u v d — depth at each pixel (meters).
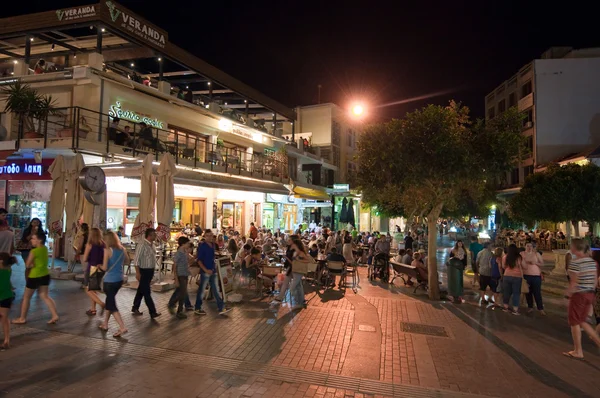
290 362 5.84
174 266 8.42
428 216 11.05
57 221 11.39
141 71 20.69
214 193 21.86
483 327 8.12
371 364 5.82
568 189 14.99
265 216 27.48
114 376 5.15
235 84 22.64
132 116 16.08
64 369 5.33
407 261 13.30
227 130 21.95
